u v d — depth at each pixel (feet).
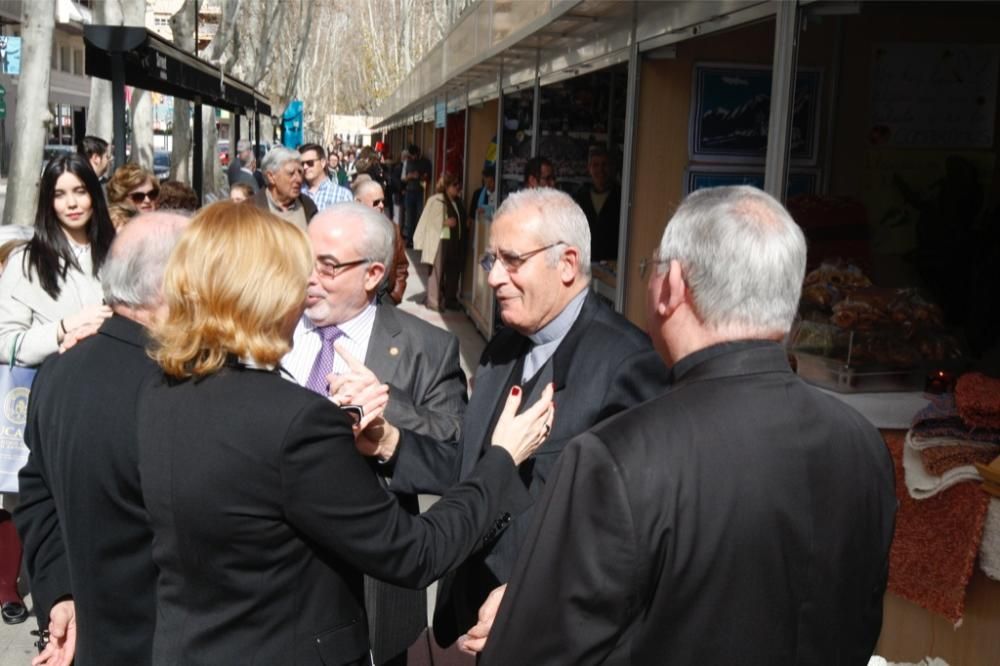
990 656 10.59
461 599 8.65
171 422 6.42
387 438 8.58
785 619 5.28
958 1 14.74
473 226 42.14
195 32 51.62
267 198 24.09
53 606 8.27
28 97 26.30
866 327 12.71
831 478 5.46
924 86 15.26
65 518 7.46
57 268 12.78
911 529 11.46
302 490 6.25
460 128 53.01
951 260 15.20
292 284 6.56
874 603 5.80
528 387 8.53
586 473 5.17
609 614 5.06
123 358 7.51
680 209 5.74
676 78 19.19
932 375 12.66
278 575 6.39
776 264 5.45
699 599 5.11
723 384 5.47
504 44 26.86
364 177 22.68
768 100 19.43
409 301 46.83
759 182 19.61
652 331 5.94
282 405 6.31
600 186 25.17
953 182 15.30
